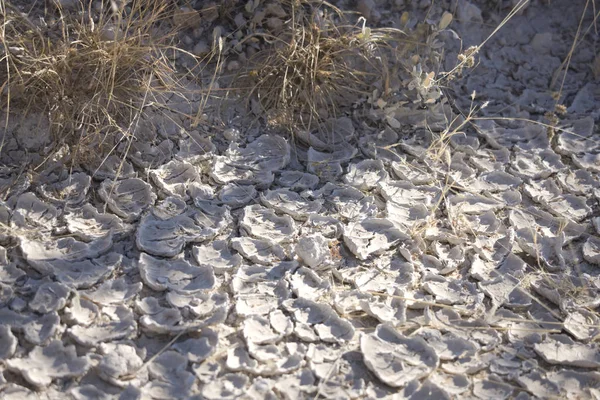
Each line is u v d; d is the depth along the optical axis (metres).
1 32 1.18
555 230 1.20
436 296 1.09
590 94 1.39
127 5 1.28
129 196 1.17
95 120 1.21
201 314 1.04
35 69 1.19
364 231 1.16
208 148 1.25
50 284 1.05
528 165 1.28
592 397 1.01
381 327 1.05
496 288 1.11
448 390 1.00
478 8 1.42
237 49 1.31
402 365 1.01
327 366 1.01
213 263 1.10
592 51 1.43
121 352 1.00
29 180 1.16
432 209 1.20
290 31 1.31
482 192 1.24
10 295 1.04
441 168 1.27
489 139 1.31
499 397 1.00
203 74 1.30
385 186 1.22
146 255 1.10
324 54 1.30
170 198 1.17
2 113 1.20
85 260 1.08
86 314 1.04
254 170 1.23
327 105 1.30
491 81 1.39
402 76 1.33
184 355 1.01
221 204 1.18
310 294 1.08
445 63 1.38
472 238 1.17
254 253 1.12
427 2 1.40
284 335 1.04
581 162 1.29
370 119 1.31
